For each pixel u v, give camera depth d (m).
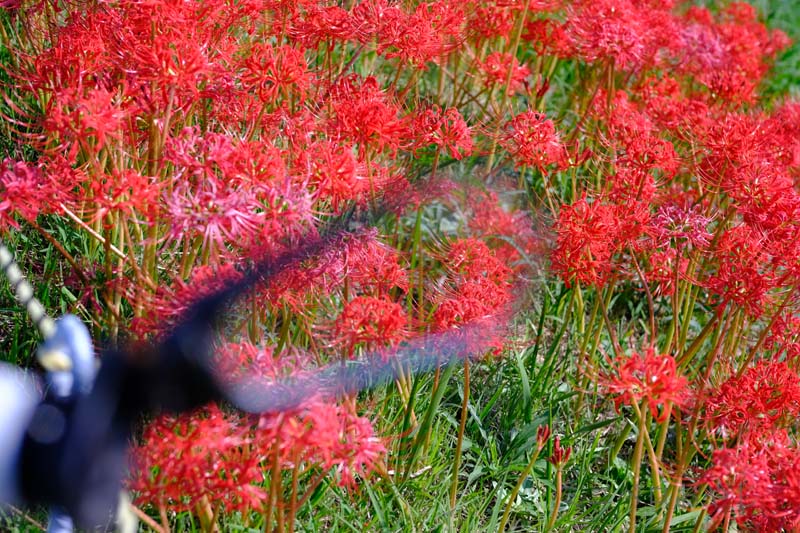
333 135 4.05
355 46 5.58
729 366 4.69
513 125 4.66
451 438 4.63
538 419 4.62
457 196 4.35
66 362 2.86
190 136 3.52
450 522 4.05
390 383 4.41
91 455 2.67
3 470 2.68
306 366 3.52
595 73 6.33
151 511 3.82
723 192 4.88
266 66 4.07
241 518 3.80
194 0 3.95
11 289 4.48
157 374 2.74
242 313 3.37
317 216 3.78
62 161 3.52
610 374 3.80
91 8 4.32
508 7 5.42
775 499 3.40
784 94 7.98
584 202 4.23
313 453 3.21
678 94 5.98
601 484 4.62
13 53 4.97
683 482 4.64
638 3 6.09
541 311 5.36
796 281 4.30
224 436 3.03
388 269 3.91
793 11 9.68
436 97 6.27
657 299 5.77
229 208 3.29
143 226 4.35
